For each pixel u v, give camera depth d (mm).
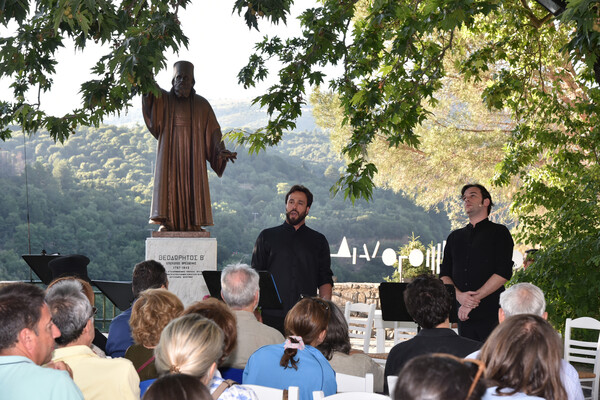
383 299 4391
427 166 14203
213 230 49719
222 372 3059
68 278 3195
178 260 6852
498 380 1805
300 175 57375
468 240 4777
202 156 7035
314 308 2811
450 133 13469
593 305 7109
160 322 2719
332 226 46906
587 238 6980
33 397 1845
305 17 5891
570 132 8781
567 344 5270
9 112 5855
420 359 1235
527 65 9258
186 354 1837
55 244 40094
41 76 5555
